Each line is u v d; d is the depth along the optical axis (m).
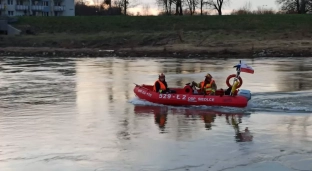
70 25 67.94
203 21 64.12
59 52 52.69
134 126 15.76
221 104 18.77
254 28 59.72
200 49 50.28
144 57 48.12
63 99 21.52
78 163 11.84
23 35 63.94
